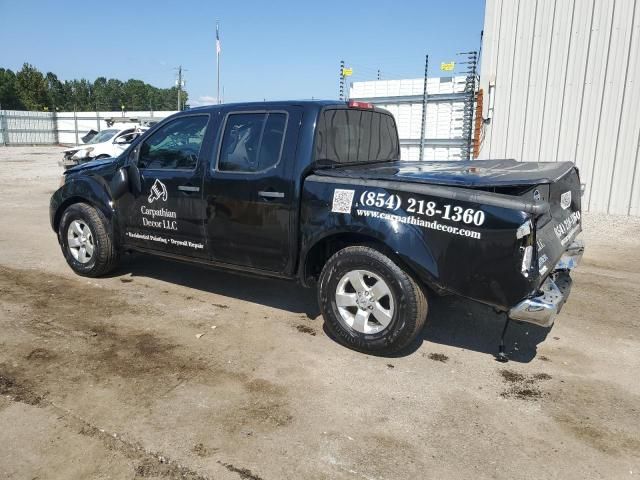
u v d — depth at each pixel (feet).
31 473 8.87
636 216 31.71
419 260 12.06
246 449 9.58
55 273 20.30
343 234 13.57
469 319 16.15
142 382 11.91
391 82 40.40
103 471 8.95
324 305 13.84
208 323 15.49
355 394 11.56
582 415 10.85
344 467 9.14
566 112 33.09
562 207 13.55
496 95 35.17
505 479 8.89
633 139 31.24
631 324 15.81
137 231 17.72
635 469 9.17
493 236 11.31
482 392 11.74
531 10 33.19
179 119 16.44
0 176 61.41
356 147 16.06
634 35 30.35
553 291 12.07
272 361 13.08
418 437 10.03
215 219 15.51
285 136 14.23
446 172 13.37
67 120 160.04
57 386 11.68
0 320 15.42
